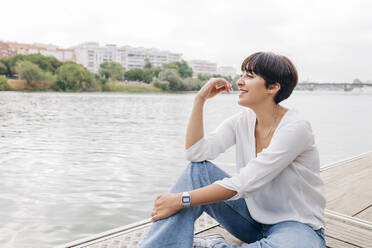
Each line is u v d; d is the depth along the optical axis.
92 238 1.79
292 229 1.20
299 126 1.22
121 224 3.30
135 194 4.31
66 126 13.25
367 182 3.08
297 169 1.26
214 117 18.83
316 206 1.31
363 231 1.97
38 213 3.56
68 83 83.50
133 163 6.24
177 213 1.23
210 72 176.88
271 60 1.25
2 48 129.88
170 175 5.35
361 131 12.75
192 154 1.39
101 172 5.50
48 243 2.86
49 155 7.02
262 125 1.38
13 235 3.00
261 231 1.45
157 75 113.19
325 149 8.52
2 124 13.67
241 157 1.47
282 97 1.29
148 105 33.12
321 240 1.29
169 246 1.21
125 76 108.50
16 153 7.24
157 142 9.12
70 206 3.81
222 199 1.23
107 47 157.50
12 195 4.20
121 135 10.62
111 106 29.94
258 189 1.22
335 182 3.08
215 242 1.28
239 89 1.35
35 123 14.29
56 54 145.62
